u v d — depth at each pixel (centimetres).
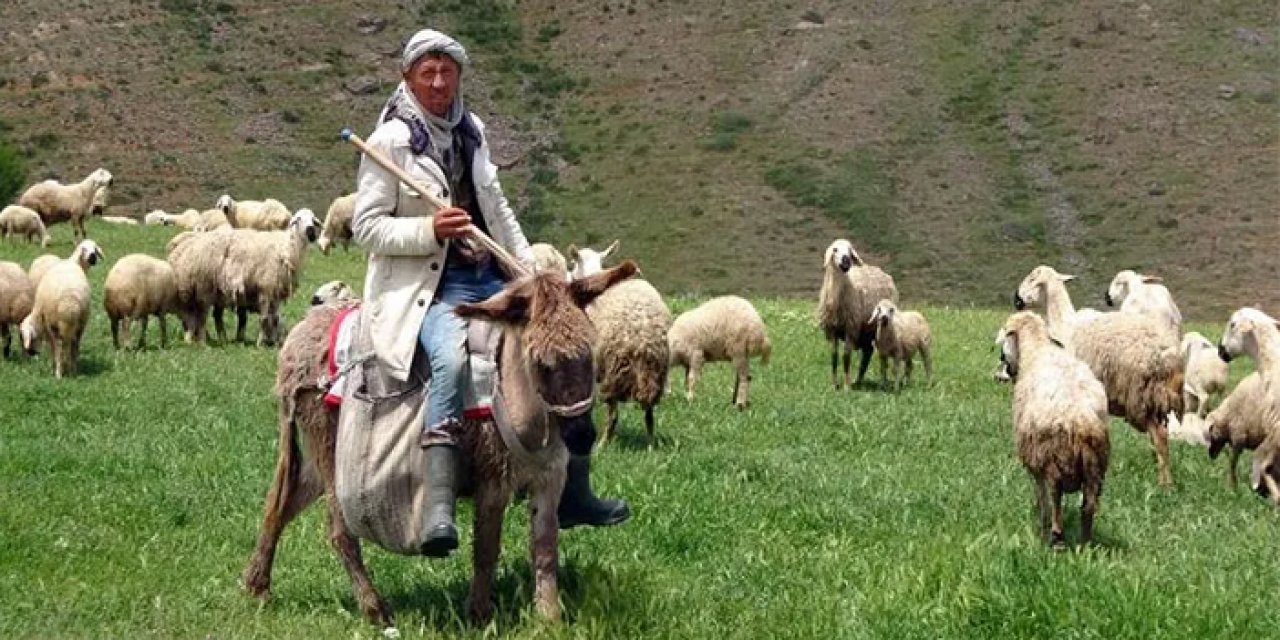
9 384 1508
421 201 726
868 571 841
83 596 796
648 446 1268
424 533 684
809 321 2381
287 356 765
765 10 9881
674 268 6944
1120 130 8119
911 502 1051
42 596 793
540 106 8969
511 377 696
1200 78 8669
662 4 10075
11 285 1733
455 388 695
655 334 1275
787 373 1878
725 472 1127
